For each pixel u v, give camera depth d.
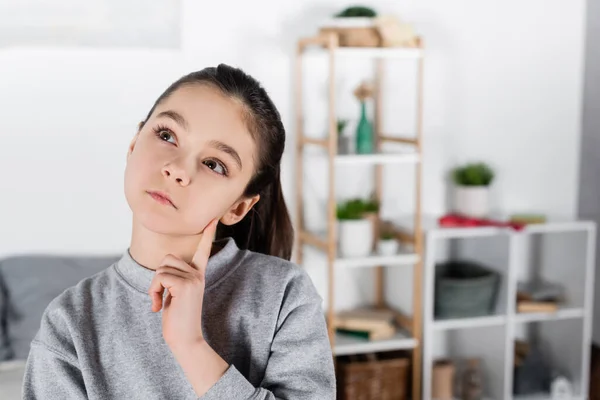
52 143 2.81
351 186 3.08
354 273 3.14
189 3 2.84
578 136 3.37
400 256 2.80
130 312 0.83
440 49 3.12
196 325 0.76
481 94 3.21
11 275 2.58
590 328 3.24
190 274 0.77
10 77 2.75
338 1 2.97
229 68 0.83
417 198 2.79
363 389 2.84
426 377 2.89
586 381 3.14
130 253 0.86
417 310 2.85
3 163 2.78
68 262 2.68
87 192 2.86
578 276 3.12
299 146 2.94
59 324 0.84
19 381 2.19
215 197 0.78
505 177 3.29
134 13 2.82
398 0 3.04
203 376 0.76
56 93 2.79
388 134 3.09
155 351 0.82
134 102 2.86
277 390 0.84
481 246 3.09
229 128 0.79
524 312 3.03
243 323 0.86
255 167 0.83
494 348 3.04
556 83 3.31
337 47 2.68
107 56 2.82
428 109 3.14
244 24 2.89
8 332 2.45
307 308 0.88
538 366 3.12
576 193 3.40
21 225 2.81
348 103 3.02
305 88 2.98
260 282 0.88
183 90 0.79
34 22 2.75
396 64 3.07
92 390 0.80
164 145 0.78
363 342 2.83
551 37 3.28
